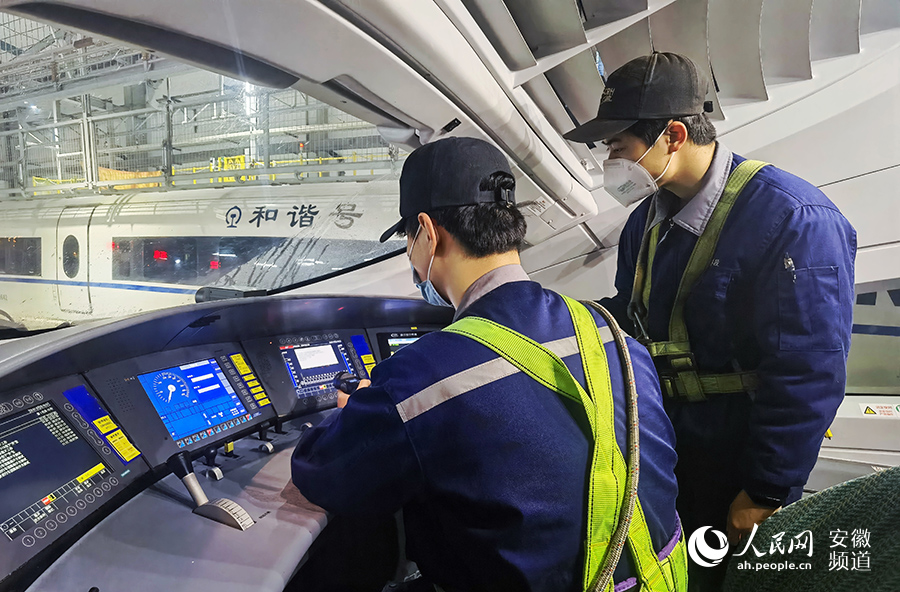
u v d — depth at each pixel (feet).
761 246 3.48
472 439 1.93
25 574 2.30
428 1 3.02
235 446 3.95
